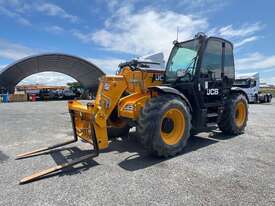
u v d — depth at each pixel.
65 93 31.75
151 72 5.04
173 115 4.17
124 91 4.53
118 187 2.88
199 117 4.78
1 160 4.00
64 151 4.51
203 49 4.78
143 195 2.66
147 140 3.81
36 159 4.04
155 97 4.03
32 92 30.12
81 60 27.31
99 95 4.20
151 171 3.40
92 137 3.79
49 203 2.50
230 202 2.49
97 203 2.50
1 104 19.95
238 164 3.65
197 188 2.82
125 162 3.82
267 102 21.20
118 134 5.46
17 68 26.97
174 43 5.22
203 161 3.81
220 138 5.46
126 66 4.91
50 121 8.80
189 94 4.85
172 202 2.50
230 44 5.64
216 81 5.22
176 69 5.06
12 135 6.15
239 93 6.05
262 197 2.59
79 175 3.28
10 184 3.01
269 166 3.56
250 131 6.33
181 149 4.18
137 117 4.05
